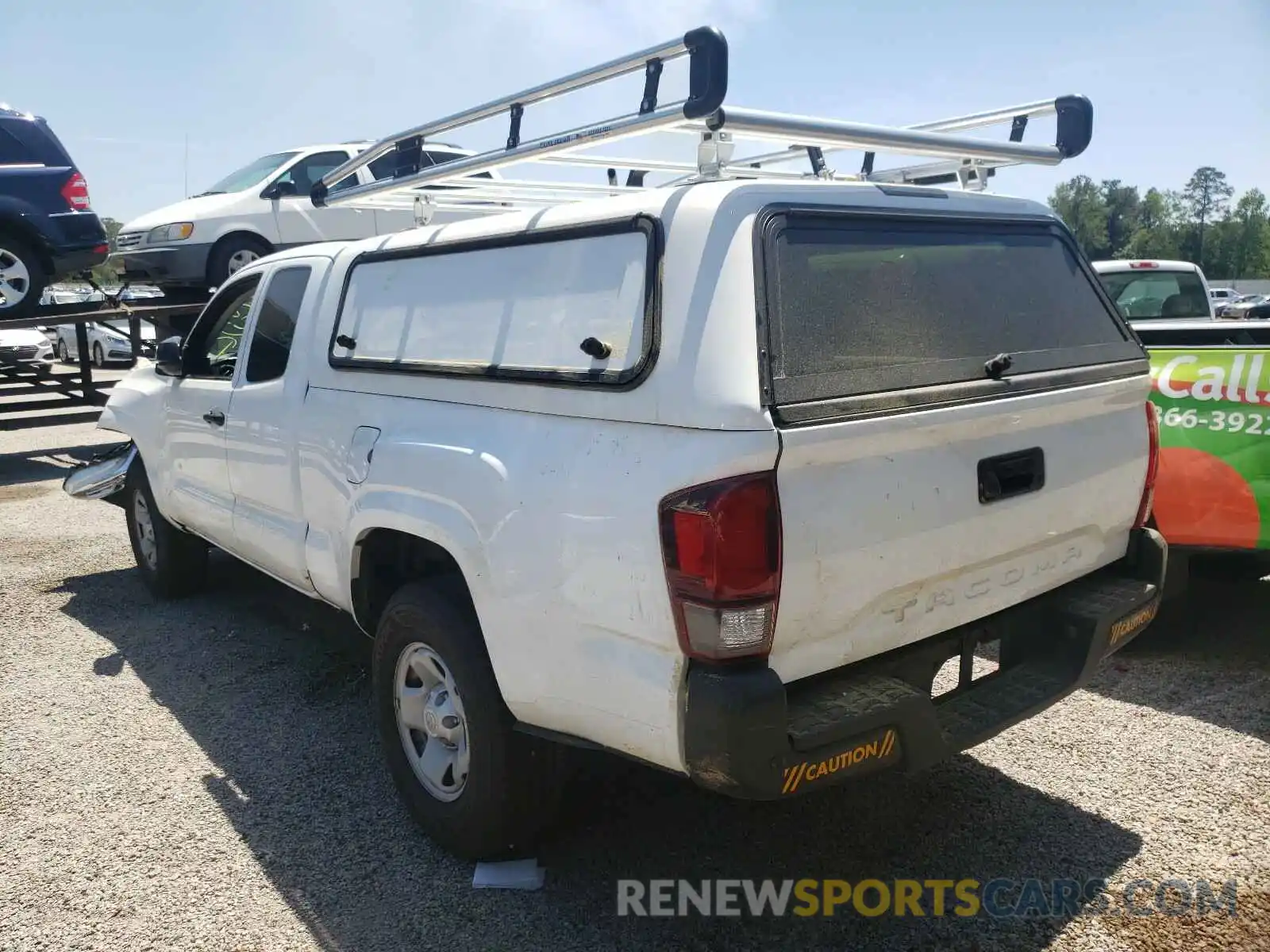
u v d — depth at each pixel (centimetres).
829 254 255
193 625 530
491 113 310
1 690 447
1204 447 411
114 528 766
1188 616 493
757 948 265
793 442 218
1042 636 300
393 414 324
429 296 324
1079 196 12012
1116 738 375
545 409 266
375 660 326
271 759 378
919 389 248
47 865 310
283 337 403
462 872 302
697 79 239
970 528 261
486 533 270
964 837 313
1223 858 299
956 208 297
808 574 227
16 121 950
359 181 1083
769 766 220
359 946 269
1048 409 277
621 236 257
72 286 1165
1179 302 858
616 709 245
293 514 392
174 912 285
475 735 287
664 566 226
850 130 277
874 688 243
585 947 267
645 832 320
